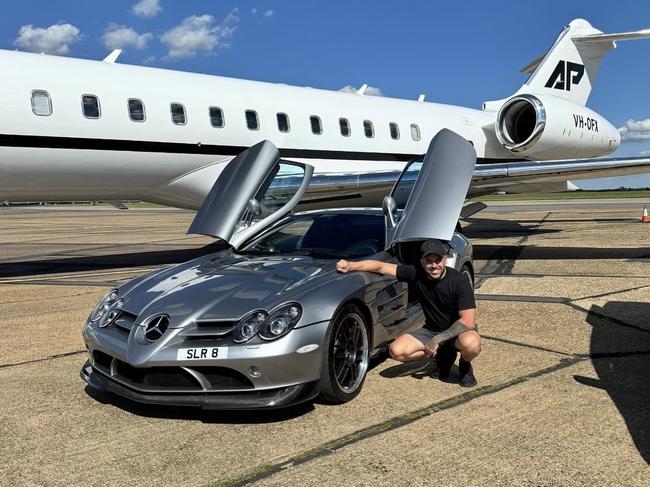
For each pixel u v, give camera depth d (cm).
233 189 610
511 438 347
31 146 927
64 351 554
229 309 389
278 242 561
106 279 997
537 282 858
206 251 1448
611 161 1099
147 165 1066
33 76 941
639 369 465
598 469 309
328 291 408
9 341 593
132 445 353
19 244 1755
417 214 508
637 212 2594
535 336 569
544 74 1781
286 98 1284
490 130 1723
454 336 424
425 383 447
